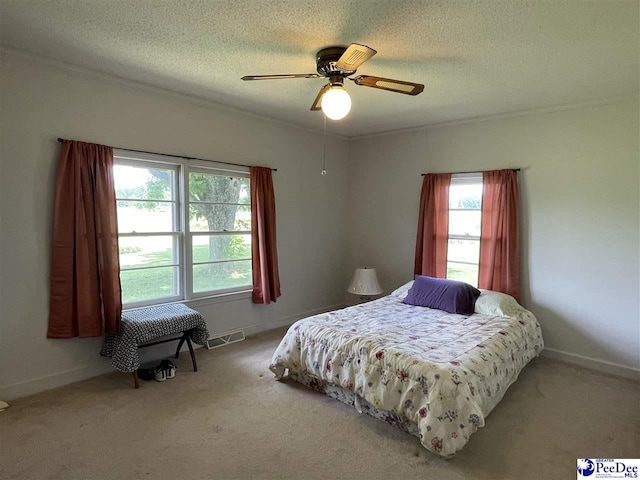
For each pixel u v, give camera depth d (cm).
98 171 292
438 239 430
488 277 388
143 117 323
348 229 528
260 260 409
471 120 407
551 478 197
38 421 240
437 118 408
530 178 371
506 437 232
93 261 290
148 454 210
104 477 192
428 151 445
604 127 330
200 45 239
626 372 325
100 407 259
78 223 282
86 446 216
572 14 193
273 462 206
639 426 244
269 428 238
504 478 196
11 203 262
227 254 401
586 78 282
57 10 199
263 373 319
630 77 279
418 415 217
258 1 186
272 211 420
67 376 292
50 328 279
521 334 311
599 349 339
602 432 237
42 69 269
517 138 378
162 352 348
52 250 277
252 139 408
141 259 337
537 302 372
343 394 272
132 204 329
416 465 206
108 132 303
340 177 515
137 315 306
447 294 362
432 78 286
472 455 214
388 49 237
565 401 277
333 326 299
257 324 427
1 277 260
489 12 192
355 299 527
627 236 323
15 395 268
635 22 200
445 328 302
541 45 229
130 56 259
